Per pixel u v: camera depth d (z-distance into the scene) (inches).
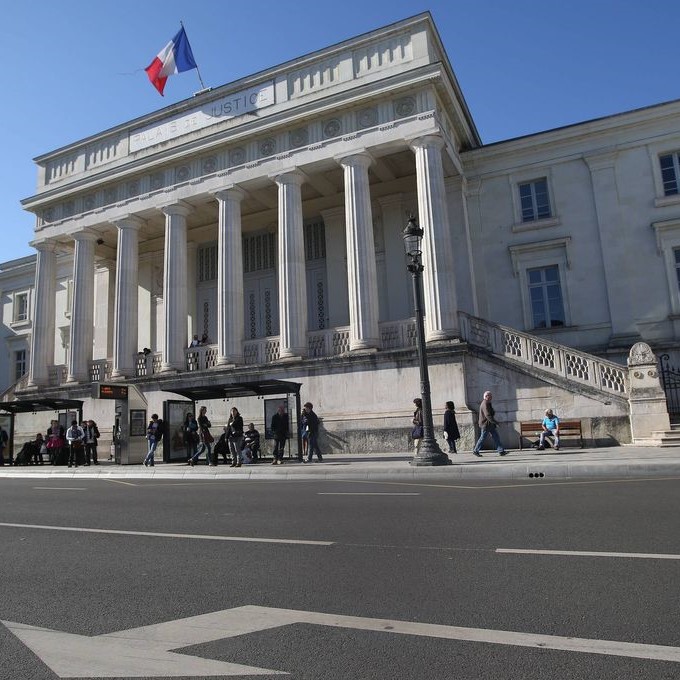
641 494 354.3
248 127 968.3
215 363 990.4
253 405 908.6
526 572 193.9
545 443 697.6
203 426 774.5
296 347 893.2
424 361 595.8
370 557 222.2
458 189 1010.1
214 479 613.9
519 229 997.8
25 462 975.0
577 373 735.1
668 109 925.8
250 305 1199.6
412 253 611.5
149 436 820.6
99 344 1330.0
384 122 885.2
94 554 244.1
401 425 790.5
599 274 944.9
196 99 1047.0
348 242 880.3
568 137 980.6
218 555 233.9
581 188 975.6
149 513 355.6
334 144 913.5
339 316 1090.7
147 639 146.3
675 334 892.0
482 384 770.8
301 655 133.6
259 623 155.2
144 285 1294.3
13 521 339.3
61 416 985.5
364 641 140.8
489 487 424.5
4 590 194.5
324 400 847.7
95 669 129.7
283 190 944.3
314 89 952.3
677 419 740.0
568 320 952.9
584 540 236.7
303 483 518.9
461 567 203.2
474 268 1013.8
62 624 160.1
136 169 1074.1
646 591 170.4
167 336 1006.4
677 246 913.5
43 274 1195.9
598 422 706.2
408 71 855.7
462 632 144.4
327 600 173.2
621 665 123.6
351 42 926.4
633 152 953.5
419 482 484.1
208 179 1015.0
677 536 238.1
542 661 126.5
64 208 1187.9
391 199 1074.1
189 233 1256.2
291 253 920.3
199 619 160.1
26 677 127.1
